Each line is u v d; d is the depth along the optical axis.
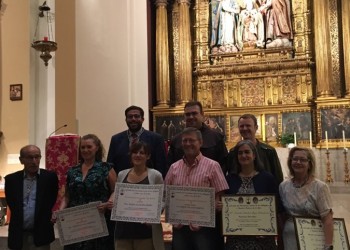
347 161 9.59
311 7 10.82
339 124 9.80
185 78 11.12
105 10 7.34
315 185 2.99
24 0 6.84
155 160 3.85
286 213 3.11
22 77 6.75
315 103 10.19
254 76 10.81
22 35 6.81
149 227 3.23
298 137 10.16
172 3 11.64
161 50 11.23
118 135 4.01
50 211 3.63
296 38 10.76
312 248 2.84
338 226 2.97
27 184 3.62
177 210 3.11
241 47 11.06
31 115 6.76
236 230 2.98
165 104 11.05
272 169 3.73
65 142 5.25
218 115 10.76
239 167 3.23
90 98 6.74
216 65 11.09
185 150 3.22
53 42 6.32
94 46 6.95
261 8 10.95
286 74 10.62
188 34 11.30
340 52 10.33
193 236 3.15
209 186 3.20
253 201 3.01
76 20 6.46
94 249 3.36
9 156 6.68
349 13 10.13
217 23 11.31
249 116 3.76
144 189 3.17
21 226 3.51
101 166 3.40
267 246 2.98
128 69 8.05
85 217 3.25
